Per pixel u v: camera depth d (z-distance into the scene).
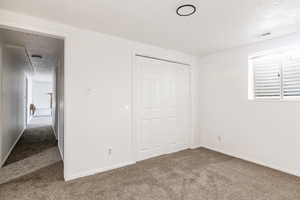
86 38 2.39
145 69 3.10
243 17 1.98
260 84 2.88
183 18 2.03
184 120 3.71
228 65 3.27
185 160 3.00
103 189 2.04
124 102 2.76
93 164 2.46
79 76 2.34
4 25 1.86
